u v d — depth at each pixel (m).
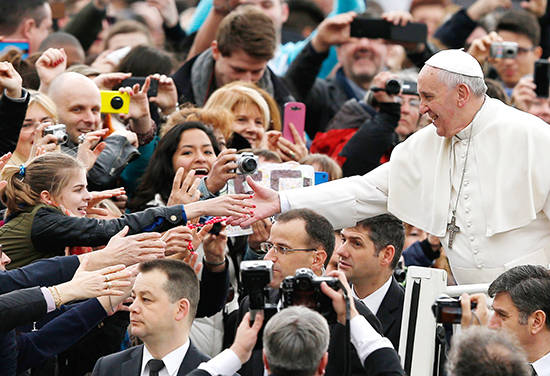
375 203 20.25
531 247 18.84
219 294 19.14
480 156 19.03
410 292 17.03
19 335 16.27
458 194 19.23
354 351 15.80
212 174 20.12
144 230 18.27
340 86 34.53
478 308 13.88
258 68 28.53
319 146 29.64
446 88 18.78
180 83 29.27
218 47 28.56
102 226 17.95
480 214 18.94
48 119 21.86
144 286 15.69
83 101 22.55
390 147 28.48
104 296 16.53
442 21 39.88
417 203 19.78
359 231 18.58
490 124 19.09
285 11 37.88
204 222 19.91
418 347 16.70
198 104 28.92
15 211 18.36
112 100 23.53
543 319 15.52
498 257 18.84
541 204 18.77
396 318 18.36
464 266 19.17
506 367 12.13
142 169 24.39
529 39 37.12
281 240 17.16
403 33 30.81
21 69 26.94
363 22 31.08
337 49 35.69
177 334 15.81
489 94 30.00
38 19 32.25
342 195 20.11
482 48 32.56
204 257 19.25
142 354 16.19
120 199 22.94
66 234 17.83
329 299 13.88
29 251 17.92
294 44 36.94
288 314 13.05
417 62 31.22
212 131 23.31
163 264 15.93
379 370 13.77
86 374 18.78
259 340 16.50
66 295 15.28
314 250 17.16
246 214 18.77
